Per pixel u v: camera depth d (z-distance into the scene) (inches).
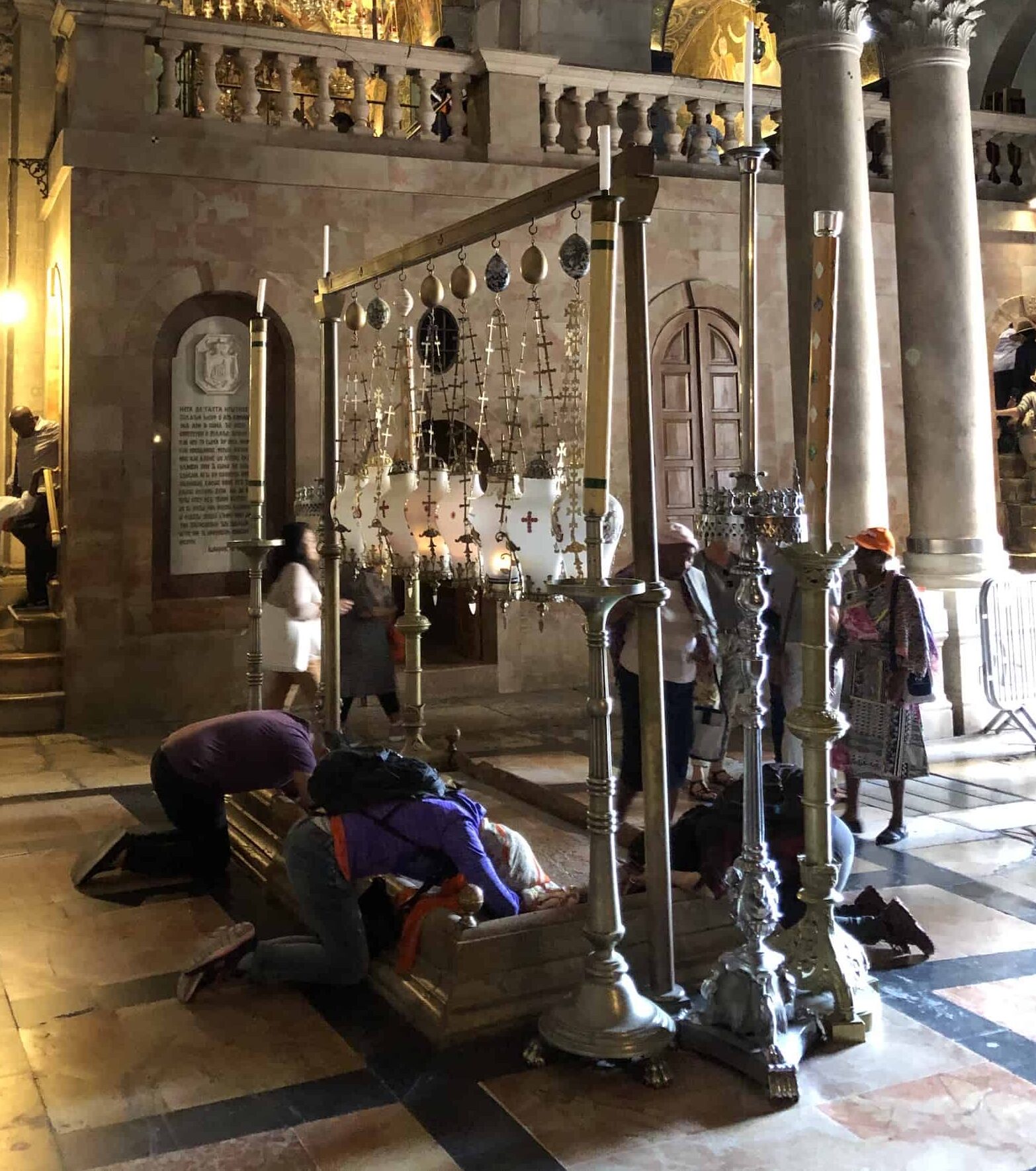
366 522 219.8
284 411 434.9
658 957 156.0
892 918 178.7
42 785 315.0
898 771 243.9
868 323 344.5
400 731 380.5
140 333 409.4
